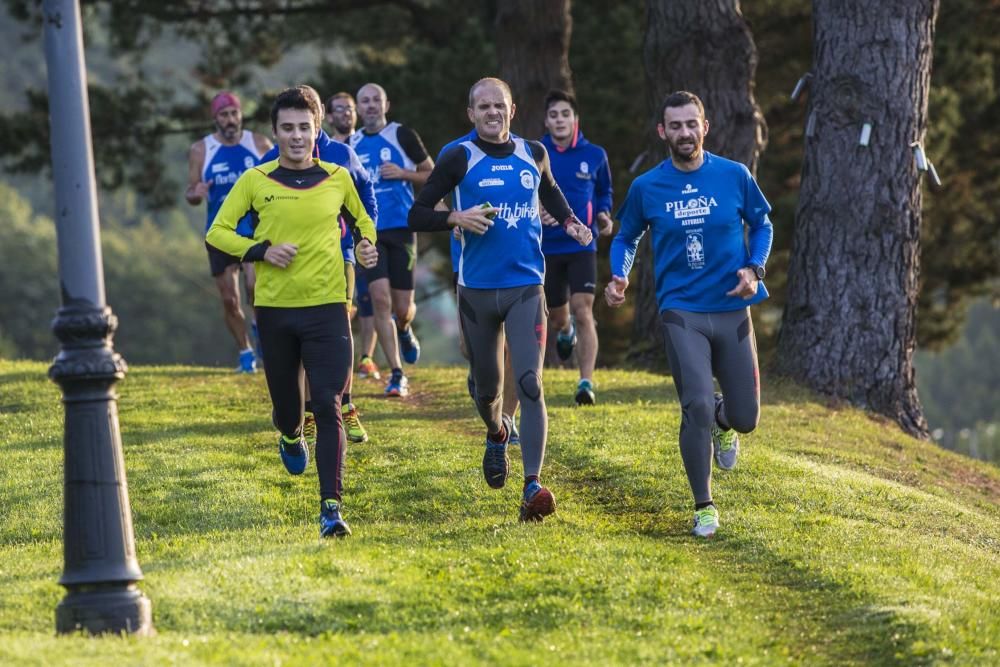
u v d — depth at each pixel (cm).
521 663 1021
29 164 4247
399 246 2267
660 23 2848
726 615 1184
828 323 2528
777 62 4038
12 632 1103
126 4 4384
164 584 1209
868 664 1095
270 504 1628
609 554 1323
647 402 2208
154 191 4553
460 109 3972
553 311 2153
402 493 1653
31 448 1977
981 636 1130
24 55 15550
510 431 1855
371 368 2503
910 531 1555
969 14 4009
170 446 1922
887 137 2512
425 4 4525
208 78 4662
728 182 1451
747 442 2006
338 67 4275
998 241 4622
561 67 3556
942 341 4972
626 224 1495
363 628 1121
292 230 1418
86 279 1113
